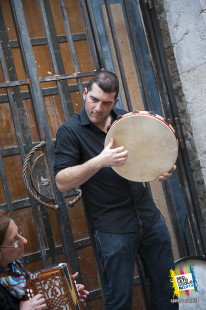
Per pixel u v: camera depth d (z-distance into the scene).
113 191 2.12
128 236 2.10
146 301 2.60
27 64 2.55
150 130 2.00
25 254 2.61
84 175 1.92
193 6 2.69
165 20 2.98
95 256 2.51
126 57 3.22
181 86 2.95
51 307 1.68
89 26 2.75
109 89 1.99
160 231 2.20
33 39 2.88
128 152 2.04
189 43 2.77
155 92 3.22
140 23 3.29
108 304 2.10
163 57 2.96
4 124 2.70
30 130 2.79
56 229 2.70
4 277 1.67
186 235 3.18
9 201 2.51
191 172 2.93
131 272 2.09
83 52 2.97
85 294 1.96
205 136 2.79
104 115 2.06
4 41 2.91
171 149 2.03
